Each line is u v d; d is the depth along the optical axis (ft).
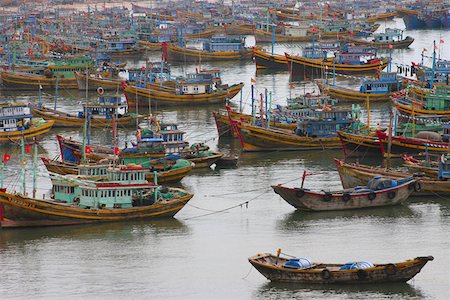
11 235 607.37
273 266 517.55
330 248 576.20
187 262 560.61
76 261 563.48
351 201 645.92
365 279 508.94
